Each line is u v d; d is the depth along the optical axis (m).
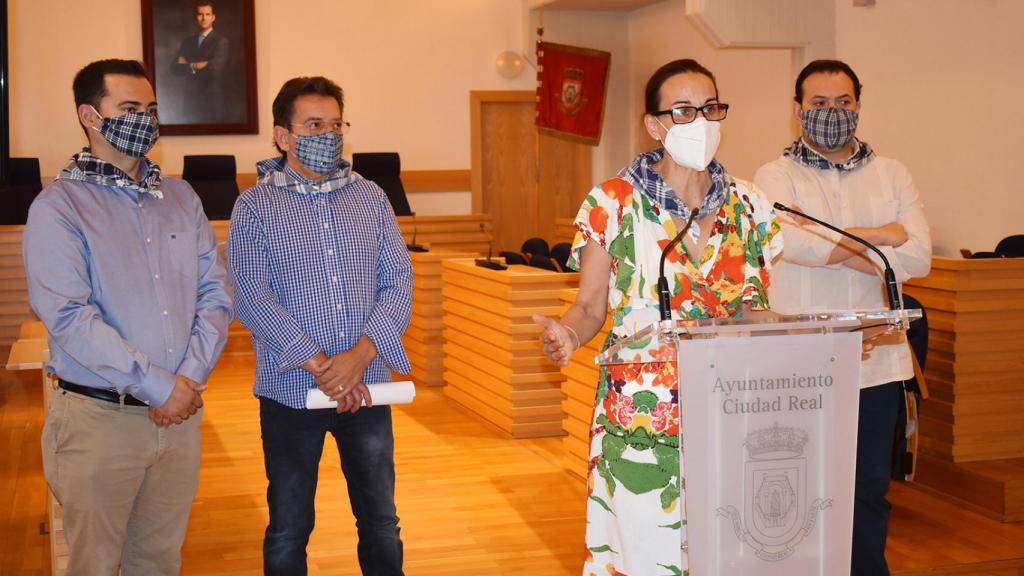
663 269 1.91
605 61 11.86
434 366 7.06
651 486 2.04
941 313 4.47
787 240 2.91
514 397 5.57
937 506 4.27
